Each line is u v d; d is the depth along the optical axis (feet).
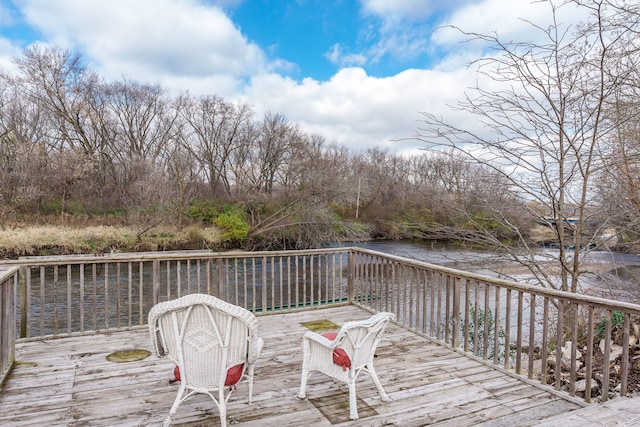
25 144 63.21
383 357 12.15
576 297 8.98
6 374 10.18
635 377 12.71
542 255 17.10
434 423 8.20
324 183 63.87
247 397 9.32
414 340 13.82
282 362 11.64
